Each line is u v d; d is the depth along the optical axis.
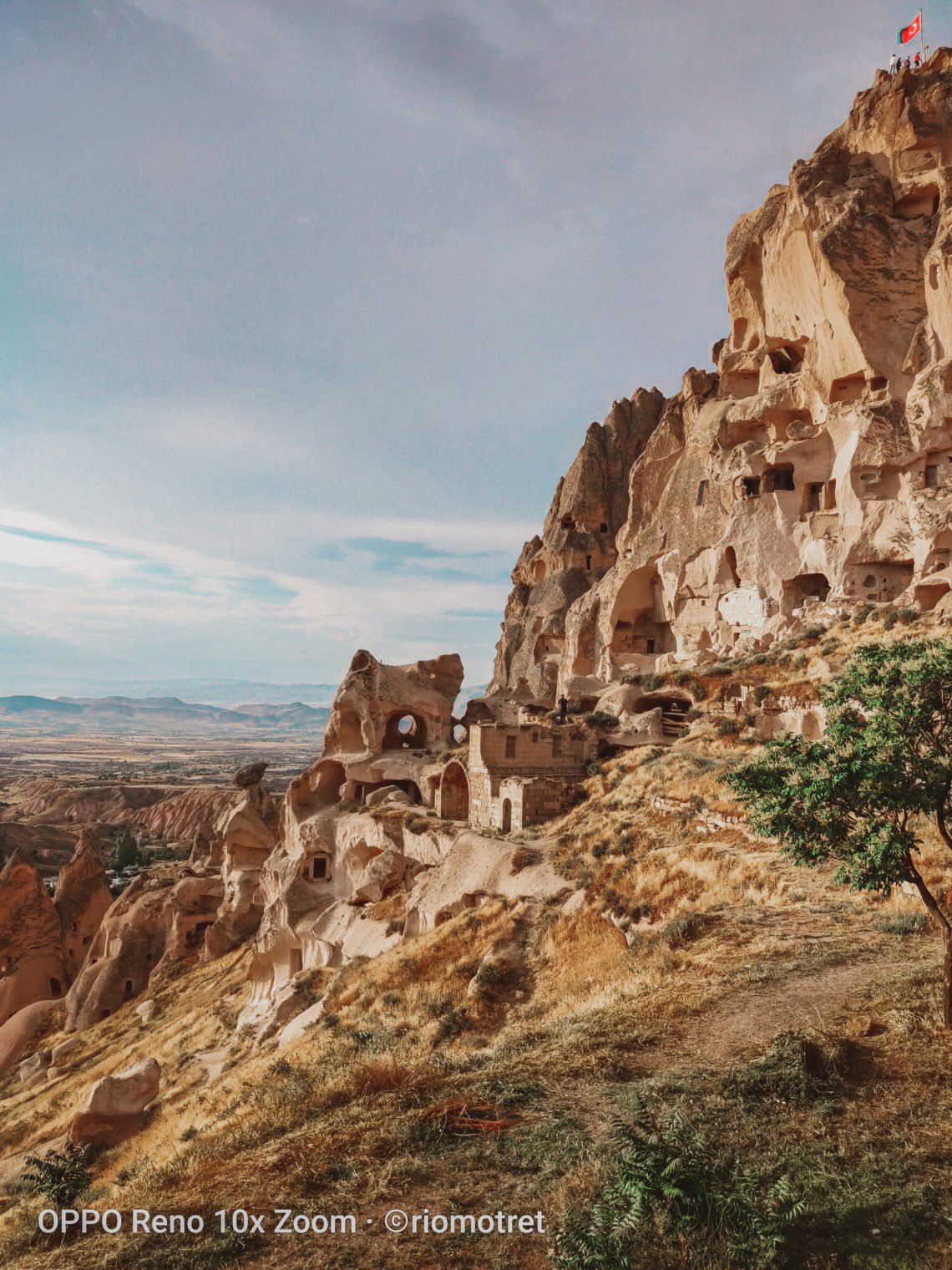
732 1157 10.22
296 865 46.22
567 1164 10.66
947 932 13.20
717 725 44.62
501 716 60.56
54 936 64.69
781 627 56.91
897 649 14.16
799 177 58.94
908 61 61.88
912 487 52.59
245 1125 15.45
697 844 28.72
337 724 53.19
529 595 96.31
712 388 71.62
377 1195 10.43
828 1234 8.84
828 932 19.45
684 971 18.69
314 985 36.81
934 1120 10.73
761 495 60.91
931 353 52.56
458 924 30.05
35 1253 11.35
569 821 36.81
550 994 22.88
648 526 70.56
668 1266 8.54
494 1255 9.07
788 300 61.53
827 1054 12.46
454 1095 13.35
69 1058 48.78
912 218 56.91
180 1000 50.06
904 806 13.32
